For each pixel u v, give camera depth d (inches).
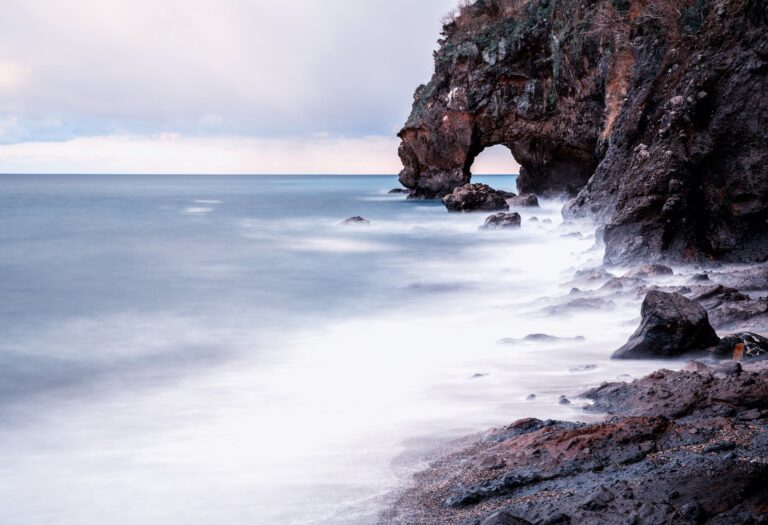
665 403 250.8
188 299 656.4
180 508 203.2
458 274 803.4
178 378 379.2
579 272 641.6
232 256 996.6
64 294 684.1
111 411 316.2
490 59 1887.3
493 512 175.3
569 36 1595.7
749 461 181.9
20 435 282.7
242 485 216.5
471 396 301.6
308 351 440.1
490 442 236.7
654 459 195.9
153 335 501.4
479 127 1982.0
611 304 473.4
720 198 648.4
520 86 1862.7
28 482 228.2
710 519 152.0
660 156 671.8
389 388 327.9
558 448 210.5
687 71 741.3
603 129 1280.8
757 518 148.2
